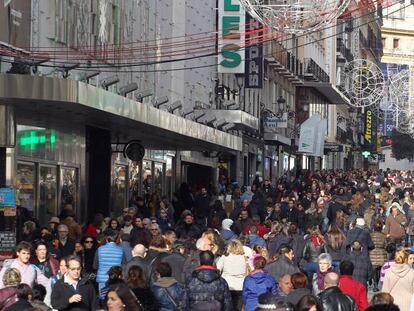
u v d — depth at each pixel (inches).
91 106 1430.9
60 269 949.8
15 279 845.2
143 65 2133.4
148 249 1147.3
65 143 1822.1
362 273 1323.8
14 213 1320.1
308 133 3425.2
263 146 3575.3
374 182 3486.7
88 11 1907.0
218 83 3006.9
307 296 689.0
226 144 2272.4
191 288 900.6
